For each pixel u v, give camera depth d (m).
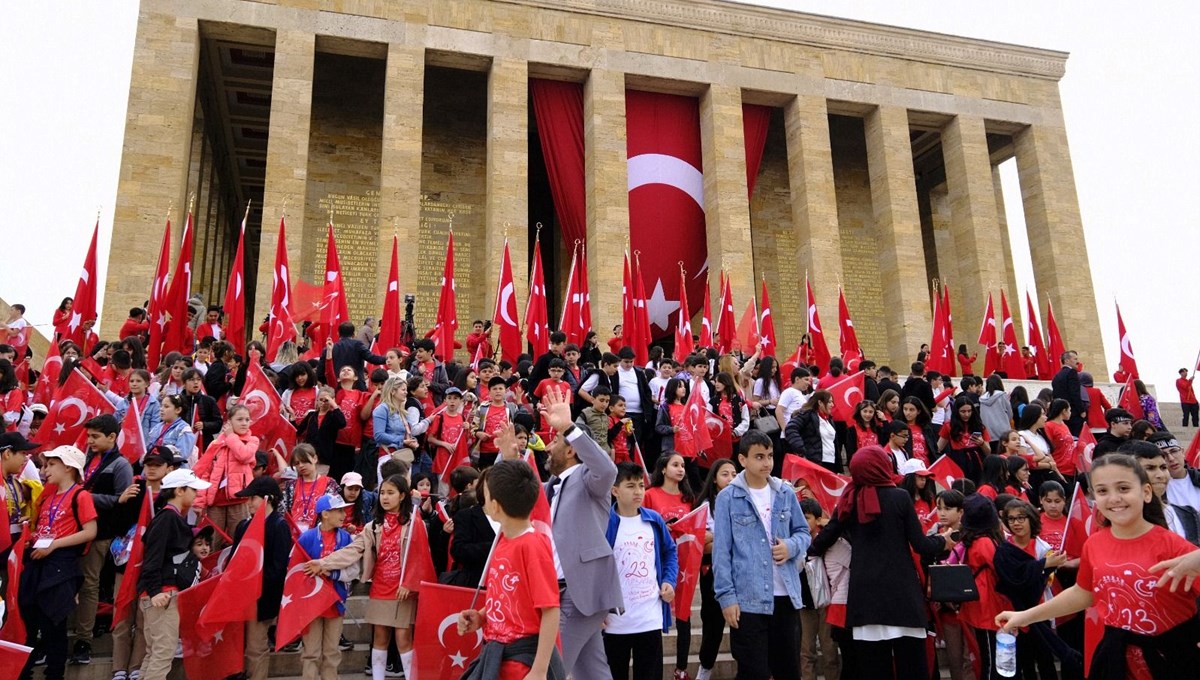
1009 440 12.48
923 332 32.91
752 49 34.09
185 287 18.25
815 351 23.80
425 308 32.25
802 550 7.60
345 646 9.66
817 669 10.02
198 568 8.88
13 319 18.31
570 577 6.25
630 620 6.92
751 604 7.21
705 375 15.09
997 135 39.28
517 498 5.30
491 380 13.20
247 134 37.69
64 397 11.40
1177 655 5.04
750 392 17.48
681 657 8.92
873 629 7.16
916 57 36.00
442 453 12.62
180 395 12.01
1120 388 27.08
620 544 7.10
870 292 38.28
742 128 33.19
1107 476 5.30
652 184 32.91
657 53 32.91
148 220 26.47
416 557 8.38
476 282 33.19
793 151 34.34
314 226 31.78
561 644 6.19
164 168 26.98
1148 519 5.67
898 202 34.16
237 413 10.59
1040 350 27.30
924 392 16.47
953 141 36.16
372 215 32.56
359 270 31.89
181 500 8.41
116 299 25.67
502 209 29.67
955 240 35.78
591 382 13.58
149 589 7.97
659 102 33.94
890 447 12.59
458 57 31.03
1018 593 8.05
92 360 13.52
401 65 29.86
